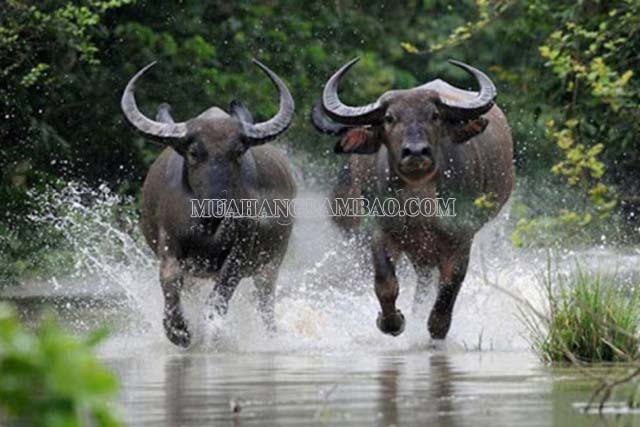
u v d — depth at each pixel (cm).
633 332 2605
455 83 6619
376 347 3170
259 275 3756
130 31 5631
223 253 3497
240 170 3538
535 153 5969
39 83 5247
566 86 3775
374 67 6256
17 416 890
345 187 3856
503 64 6197
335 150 3331
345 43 6419
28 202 5322
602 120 3694
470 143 3425
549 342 2642
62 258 5244
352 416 1853
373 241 3341
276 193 3784
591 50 3142
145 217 3716
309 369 2586
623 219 4991
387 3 6662
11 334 852
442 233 3303
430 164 3133
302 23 6094
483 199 2783
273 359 2862
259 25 5969
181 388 2262
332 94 3331
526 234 2862
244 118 3553
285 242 3841
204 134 3469
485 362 2655
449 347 3131
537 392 2098
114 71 5641
